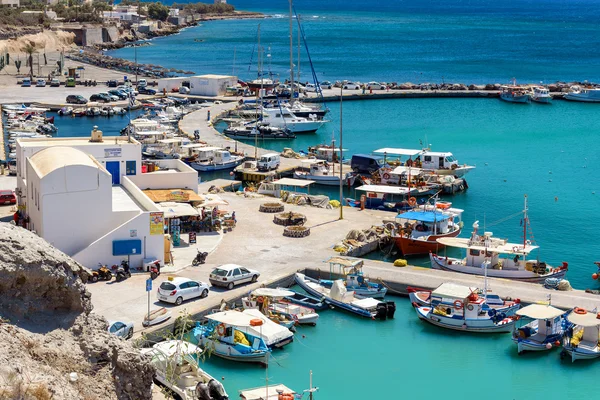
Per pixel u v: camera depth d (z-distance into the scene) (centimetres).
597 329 5203
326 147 11931
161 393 4166
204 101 17750
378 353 5194
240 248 7025
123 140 8156
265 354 4931
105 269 6019
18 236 2703
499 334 5544
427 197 9794
